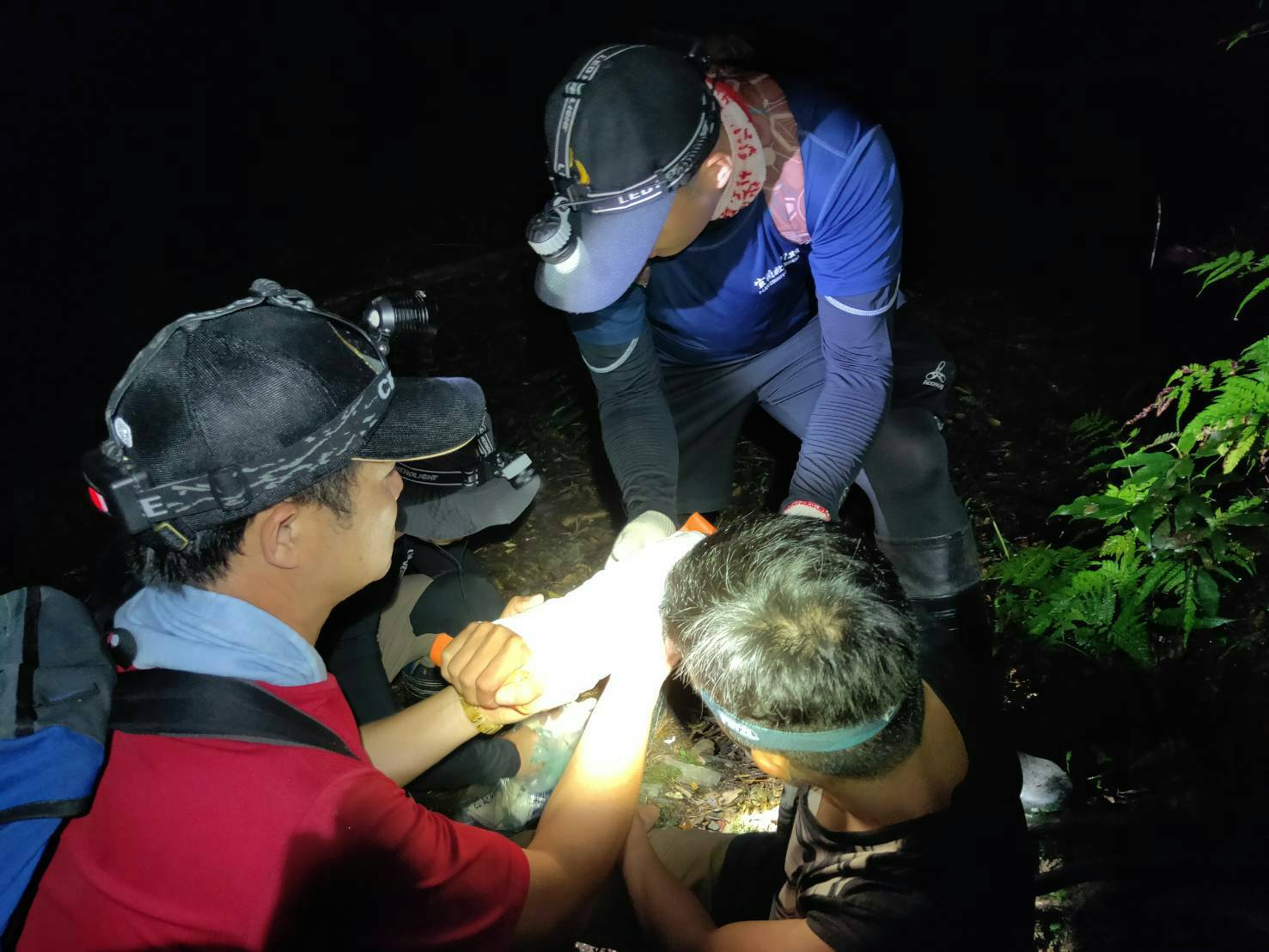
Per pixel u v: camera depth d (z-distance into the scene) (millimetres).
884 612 1416
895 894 1552
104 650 1358
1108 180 6152
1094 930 2418
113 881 1250
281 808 1276
